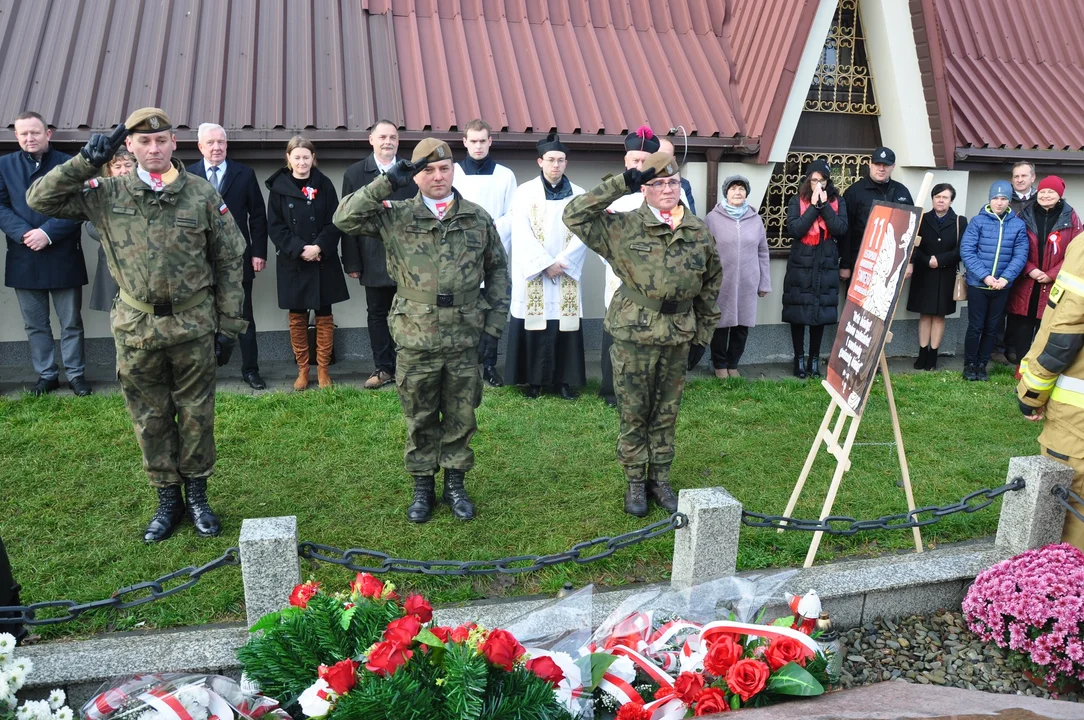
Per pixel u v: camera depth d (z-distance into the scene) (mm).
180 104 7004
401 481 5168
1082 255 3836
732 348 7688
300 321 6805
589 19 8406
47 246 6262
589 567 4227
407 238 4344
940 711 2078
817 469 5590
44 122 6312
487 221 4566
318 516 4699
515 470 5387
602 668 2529
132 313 4113
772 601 3295
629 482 4859
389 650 2230
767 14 8227
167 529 4422
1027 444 6156
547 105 7664
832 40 8492
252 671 2504
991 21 9852
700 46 8531
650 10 8633
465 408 4598
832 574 3883
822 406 6883
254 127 7043
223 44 7402
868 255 4422
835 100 8609
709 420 6457
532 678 2275
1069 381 4008
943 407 7000
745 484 5309
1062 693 3432
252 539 3111
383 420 6125
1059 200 7996
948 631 3834
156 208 4035
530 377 6797
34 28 7238
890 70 8344
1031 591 3449
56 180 3781
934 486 5355
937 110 8273
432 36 7938
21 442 5531
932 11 8062
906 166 8523
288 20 7730
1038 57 9828
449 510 4805
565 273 6629
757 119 7941
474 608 3596
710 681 2477
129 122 3885
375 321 6934
